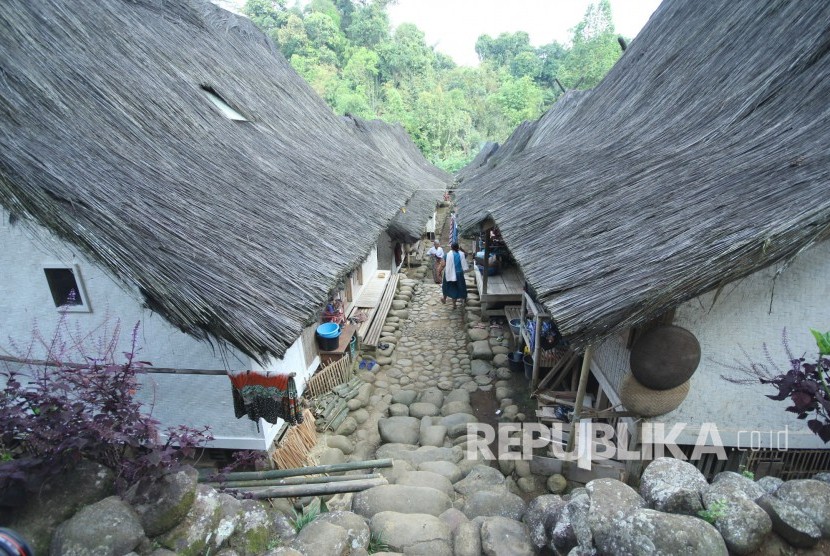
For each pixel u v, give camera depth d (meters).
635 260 3.91
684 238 3.82
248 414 5.04
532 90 48.12
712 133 5.88
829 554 2.41
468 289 12.39
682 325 4.10
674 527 2.32
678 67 8.22
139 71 7.10
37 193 3.87
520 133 18.22
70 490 2.97
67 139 4.74
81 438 2.87
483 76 57.44
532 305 6.89
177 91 7.61
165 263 4.14
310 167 9.12
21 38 5.45
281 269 5.13
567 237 5.20
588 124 10.43
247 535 3.30
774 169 4.21
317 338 7.72
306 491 4.19
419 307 12.06
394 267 14.81
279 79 12.84
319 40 46.94
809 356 4.12
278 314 4.46
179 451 3.33
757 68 6.13
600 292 3.71
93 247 3.93
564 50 59.25
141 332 4.79
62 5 6.62
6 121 4.32
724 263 3.30
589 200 5.95
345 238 6.89
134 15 8.37
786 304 3.94
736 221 3.67
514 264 11.33
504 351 8.99
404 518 3.85
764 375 4.22
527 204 7.07
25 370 4.92
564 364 6.69
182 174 5.80
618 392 4.92
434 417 7.08
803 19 5.85
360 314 9.76
